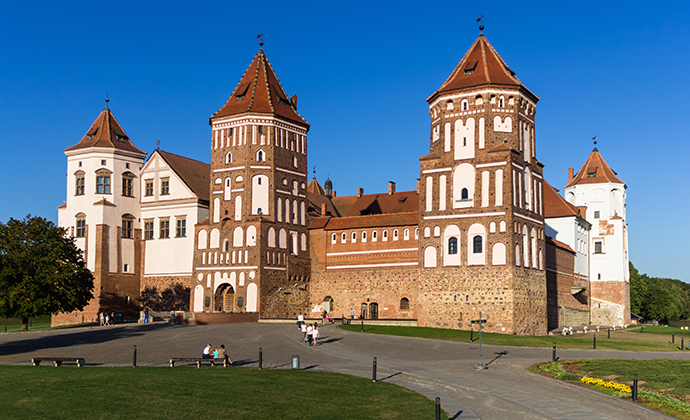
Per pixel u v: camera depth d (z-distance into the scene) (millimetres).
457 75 69500
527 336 60312
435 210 67562
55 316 82562
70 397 26031
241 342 49250
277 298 76188
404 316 75250
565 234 94312
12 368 33719
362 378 33000
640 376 34156
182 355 42125
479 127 66438
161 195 83812
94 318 79688
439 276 66438
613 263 102812
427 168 68500
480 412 26500
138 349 44875
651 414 26344
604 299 102562
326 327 62594
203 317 66250
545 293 69125
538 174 70750
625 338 67250
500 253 64000
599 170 107125
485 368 38219
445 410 26594
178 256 81562
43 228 67938
